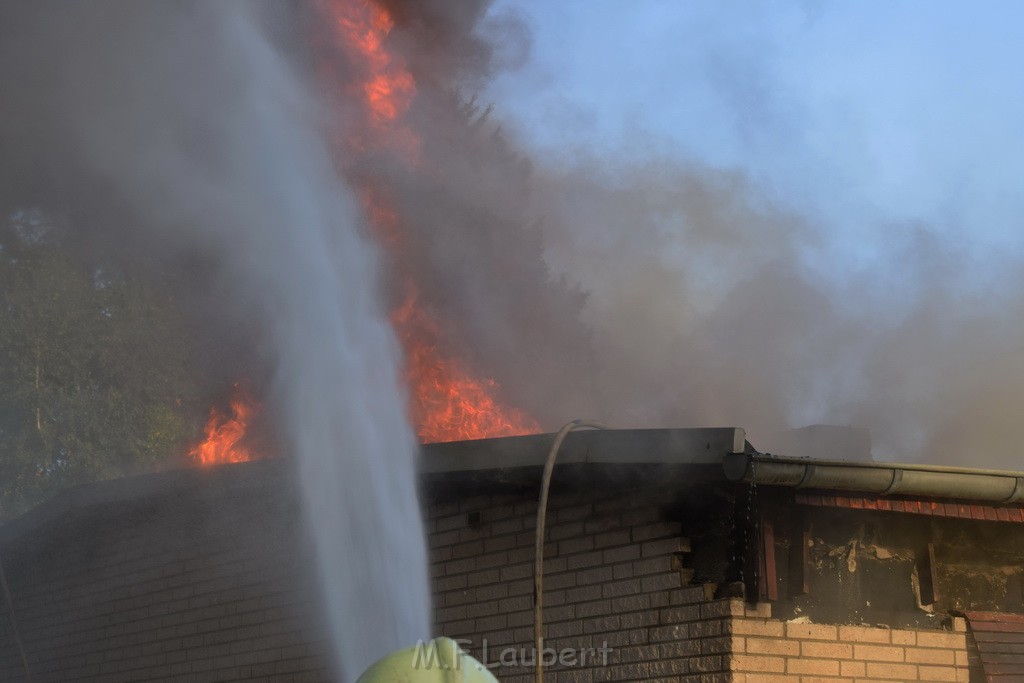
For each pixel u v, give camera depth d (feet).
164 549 36.99
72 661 38.63
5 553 40.04
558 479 25.99
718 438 22.24
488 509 28.84
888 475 22.48
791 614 23.63
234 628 34.22
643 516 25.40
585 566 26.32
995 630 25.13
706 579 24.06
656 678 24.21
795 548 23.68
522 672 26.84
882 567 24.84
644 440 23.44
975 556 25.79
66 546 39.81
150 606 36.81
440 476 27.91
